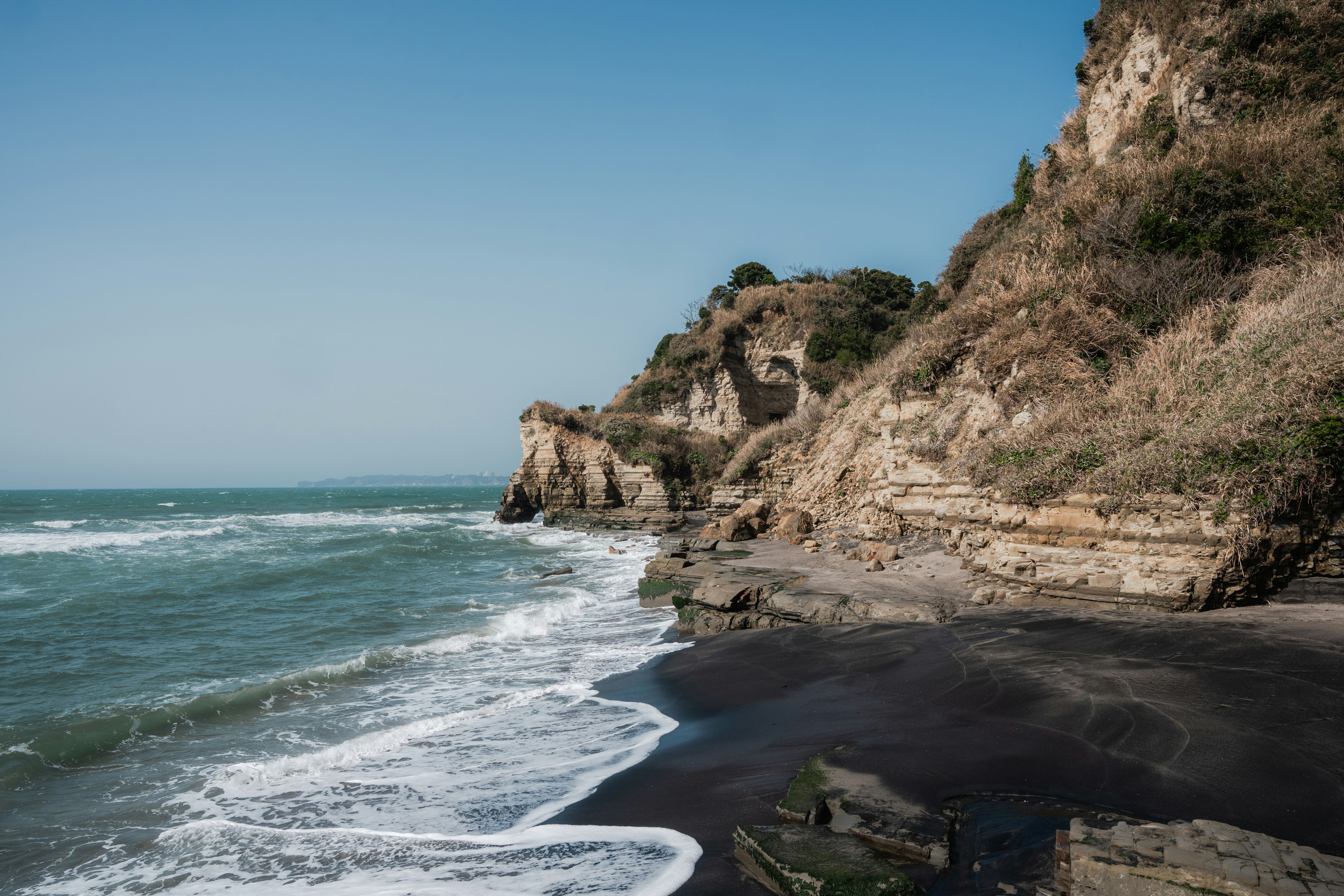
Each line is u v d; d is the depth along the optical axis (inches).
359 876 196.1
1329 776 186.5
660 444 1692.9
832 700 307.9
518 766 272.1
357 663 440.8
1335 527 341.7
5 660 472.7
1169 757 206.1
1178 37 718.5
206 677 430.3
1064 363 529.7
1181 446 374.3
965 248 1133.7
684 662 418.3
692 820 207.5
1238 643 294.5
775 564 658.8
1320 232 484.1
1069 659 306.0
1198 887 128.3
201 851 218.7
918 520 625.3
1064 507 410.0
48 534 1526.8
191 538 1434.5
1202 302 510.6
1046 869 155.1
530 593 717.9
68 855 220.4
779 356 1884.8
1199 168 576.4
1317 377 345.1
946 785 203.6
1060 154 922.1
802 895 155.2
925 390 666.8
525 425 1748.3
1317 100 617.0
